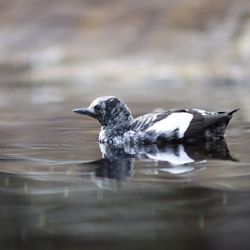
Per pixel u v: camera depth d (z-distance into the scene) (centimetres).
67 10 4866
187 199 739
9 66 4256
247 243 579
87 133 1459
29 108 2236
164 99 2494
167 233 613
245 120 1630
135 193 777
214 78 3472
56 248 579
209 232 613
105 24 4597
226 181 839
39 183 855
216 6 4372
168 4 4575
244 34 3981
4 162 1051
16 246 587
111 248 574
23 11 4975
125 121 1271
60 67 4078
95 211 696
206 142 1238
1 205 731
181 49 3984
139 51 4100
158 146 1211
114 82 3662
